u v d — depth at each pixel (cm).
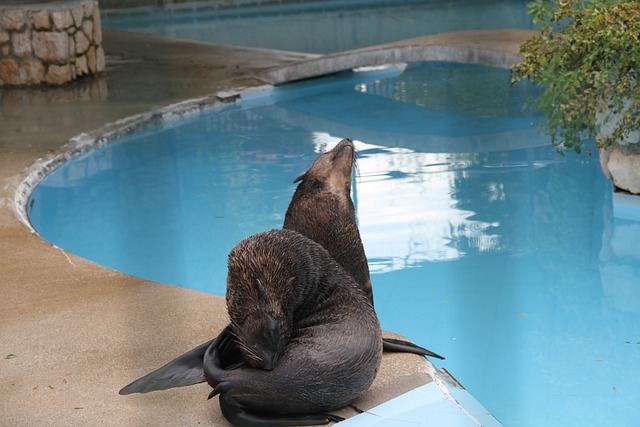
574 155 1144
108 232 954
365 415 451
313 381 430
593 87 938
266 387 428
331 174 519
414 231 921
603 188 1027
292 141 1270
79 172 1142
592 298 764
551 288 786
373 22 2458
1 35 1517
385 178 1092
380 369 499
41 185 1090
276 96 1547
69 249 916
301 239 460
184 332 564
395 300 775
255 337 430
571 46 940
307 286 451
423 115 1388
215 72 1656
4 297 652
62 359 534
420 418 450
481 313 741
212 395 431
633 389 618
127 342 553
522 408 598
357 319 452
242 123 1377
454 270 829
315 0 2861
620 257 846
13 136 1244
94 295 645
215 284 830
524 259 848
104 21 2664
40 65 1538
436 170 1116
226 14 2725
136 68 1700
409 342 536
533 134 1251
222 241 923
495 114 1367
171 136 1309
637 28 877
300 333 447
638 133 939
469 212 968
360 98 1523
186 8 2817
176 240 927
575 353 671
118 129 1281
